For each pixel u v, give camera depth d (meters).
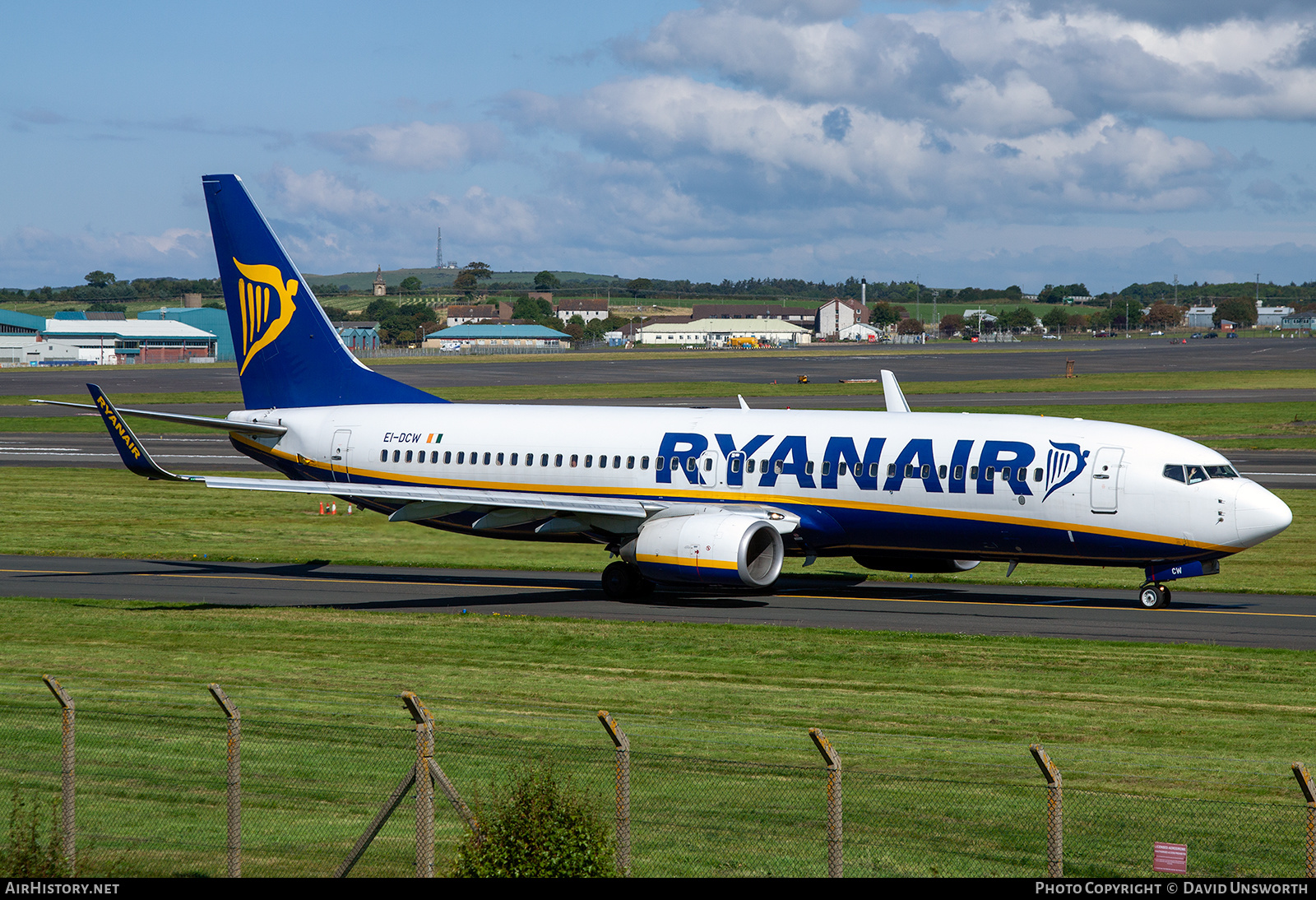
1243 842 62.47
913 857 59.62
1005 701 97.81
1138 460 134.38
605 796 68.44
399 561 176.88
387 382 175.38
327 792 68.94
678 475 151.88
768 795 69.25
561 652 117.00
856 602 144.62
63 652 116.31
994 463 139.00
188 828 62.69
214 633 125.56
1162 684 103.75
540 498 150.50
